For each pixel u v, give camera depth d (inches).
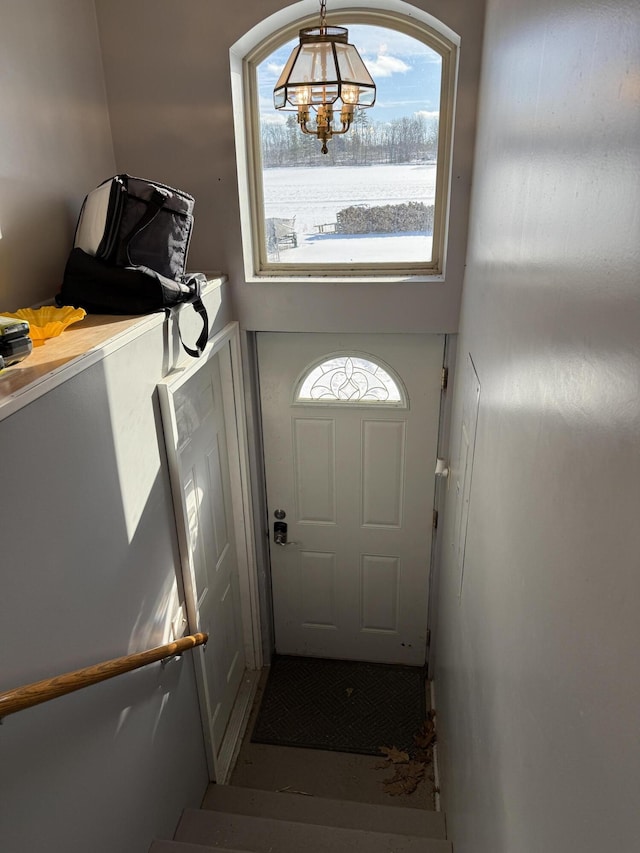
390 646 154.6
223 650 131.4
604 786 32.7
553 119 50.2
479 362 88.5
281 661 156.6
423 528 142.3
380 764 129.9
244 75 114.2
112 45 107.7
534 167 57.1
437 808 119.8
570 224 44.1
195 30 105.6
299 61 86.4
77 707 65.9
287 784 126.4
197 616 101.6
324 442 138.2
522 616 53.8
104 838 72.2
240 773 128.8
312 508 144.5
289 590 152.7
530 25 60.9
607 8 37.0
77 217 102.4
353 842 96.1
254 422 135.7
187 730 102.7
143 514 83.5
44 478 59.3
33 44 88.9
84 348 69.2
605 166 36.7
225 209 116.7
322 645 156.8
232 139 112.0
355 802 112.3
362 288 120.6
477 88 104.1
